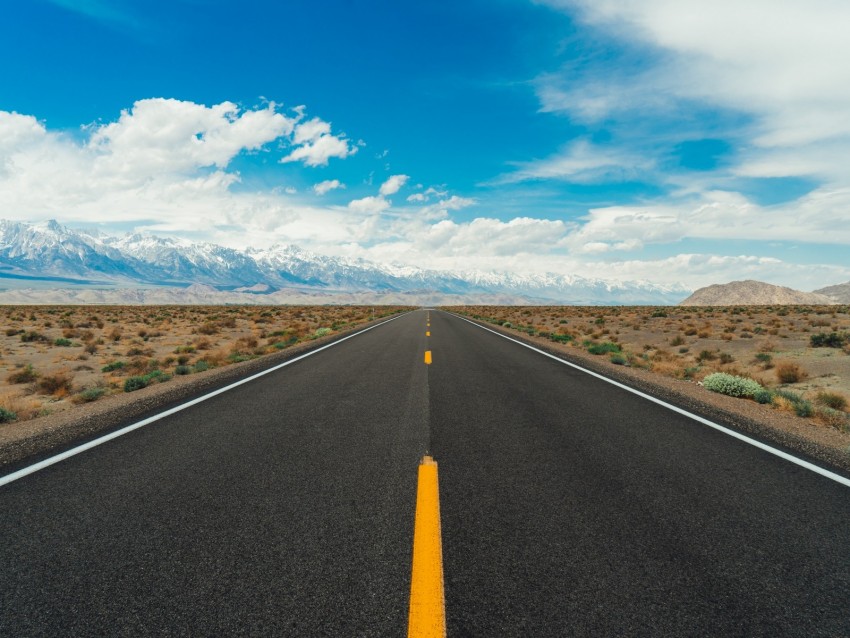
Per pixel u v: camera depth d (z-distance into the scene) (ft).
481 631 6.94
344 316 156.97
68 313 145.79
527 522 10.50
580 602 7.68
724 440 17.40
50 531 10.02
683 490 12.59
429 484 12.68
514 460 14.82
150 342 72.43
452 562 8.79
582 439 17.28
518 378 30.99
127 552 9.15
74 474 13.46
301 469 13.84
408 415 20.66
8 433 17.74
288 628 7.00
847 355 47.80
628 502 11.71
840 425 21.07
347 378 30.53
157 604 7.57
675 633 7.00
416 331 77.71
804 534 10.22
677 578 8.43
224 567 8.62
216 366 41.60
